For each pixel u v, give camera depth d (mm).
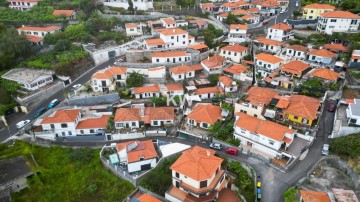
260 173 52969
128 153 55938
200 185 45344
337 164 53938
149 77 84125
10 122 72688
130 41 105625
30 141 66062
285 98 66125
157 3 136625
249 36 105875
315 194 44781
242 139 60031
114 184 54250
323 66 81688
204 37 103875
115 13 122438
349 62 78750
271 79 77125
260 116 63750
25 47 95500
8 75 85812
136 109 71500
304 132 59656
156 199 45438
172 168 47156
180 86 80062
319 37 96625
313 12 111312
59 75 87312
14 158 59250
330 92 70812
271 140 55719
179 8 131125
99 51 97438
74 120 66750
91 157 60812
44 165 59688
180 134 65750
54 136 67062
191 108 73625
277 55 90562
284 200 47281
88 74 91375
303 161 55281
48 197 52531
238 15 122812
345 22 96188
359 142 54219
